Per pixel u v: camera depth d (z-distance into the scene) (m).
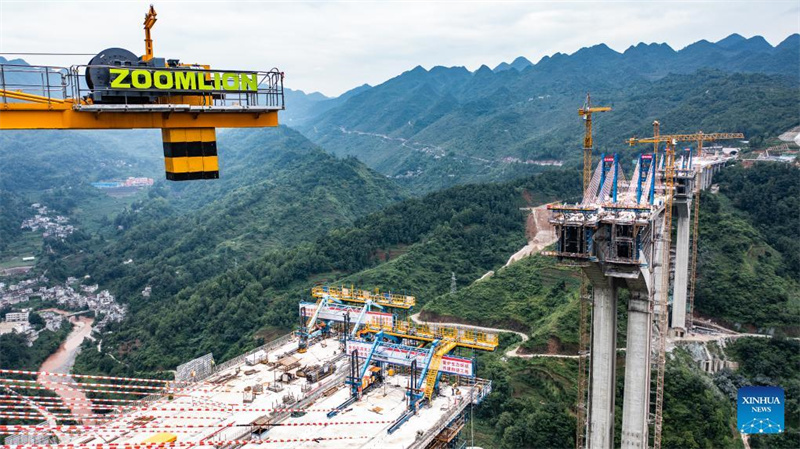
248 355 83.94
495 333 140.25
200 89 38.62
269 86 41.03
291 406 68.88
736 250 143.75
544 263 162.88
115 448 55.16
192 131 39.25
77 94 36.56
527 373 116.19
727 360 122.06
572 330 122.62
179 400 70.50
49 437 63.34
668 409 99.75
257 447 59.88
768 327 125.38
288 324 154.75
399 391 74.44
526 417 103.69
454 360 70.50
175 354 156.38
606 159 85.56
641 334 73.50
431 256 189.38
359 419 66.50
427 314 152.50
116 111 36.66
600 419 73.88
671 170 118.25
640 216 68.94
